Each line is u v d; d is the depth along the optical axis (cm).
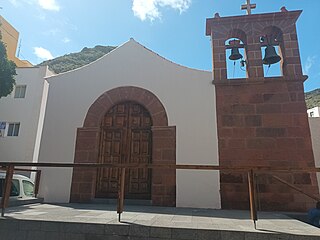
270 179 645
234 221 437
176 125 733
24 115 1631
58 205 641
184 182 685
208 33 833
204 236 357
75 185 723
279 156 658
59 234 390
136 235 372
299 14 737
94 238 380
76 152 749
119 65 816
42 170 746
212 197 662
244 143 684
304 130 665
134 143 759
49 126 786
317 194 621
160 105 756
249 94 718
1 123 1612
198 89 754
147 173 730
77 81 819
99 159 754
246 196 648
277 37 787
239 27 773
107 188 730
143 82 787
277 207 626
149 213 516
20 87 1698
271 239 344
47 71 1731
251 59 739
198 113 732
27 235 398
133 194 716
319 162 1222
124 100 782
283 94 699
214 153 693
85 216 449
